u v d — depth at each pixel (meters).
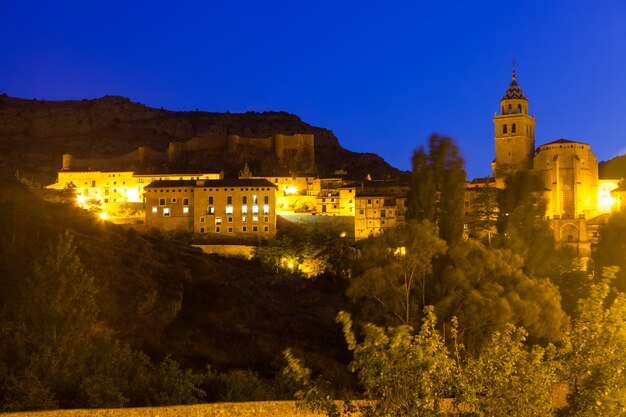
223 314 92.50
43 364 50.22
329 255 132.62
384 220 162.25
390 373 33.06
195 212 155.00
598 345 34.53
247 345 84.38
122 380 52.81
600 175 169.50
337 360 83.56
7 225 85.50
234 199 155.25
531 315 64.38
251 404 45.03
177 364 55.44
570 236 143.25
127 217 165.50
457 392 33.66
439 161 77.88
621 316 35.28
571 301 80.88
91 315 54.91
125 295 83.62
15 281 70.12
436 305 64.19
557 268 90.25
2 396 48.44
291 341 88.31
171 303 85.62
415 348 33.06
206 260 111.12
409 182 79.88
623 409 33.12
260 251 130.38
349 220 167.00
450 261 70.19
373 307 67.31
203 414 44.53
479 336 63.69
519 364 33.62
